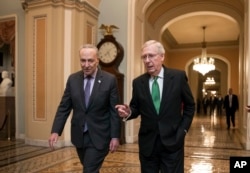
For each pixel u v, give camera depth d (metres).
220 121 14.24
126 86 7.15
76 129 2.62
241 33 9.71
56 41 6.52
